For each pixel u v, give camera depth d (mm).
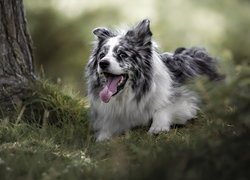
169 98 10078
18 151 7984
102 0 26016
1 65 9867
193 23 25500
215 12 26234
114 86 9508
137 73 9664
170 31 25125
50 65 26156
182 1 25906
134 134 9406
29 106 9930
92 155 8273
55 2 26297
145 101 9875
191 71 10922
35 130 9328
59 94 10516
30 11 26125
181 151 6613
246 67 7664
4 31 9867
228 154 6105
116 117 10047
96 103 10016
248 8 27547
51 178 6699
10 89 9875
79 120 10273
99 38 9984
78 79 24969
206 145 6422
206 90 8008
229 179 5859
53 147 8477
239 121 6668
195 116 10344
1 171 6887
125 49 9570
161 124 9828
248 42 26156
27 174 6855
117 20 25203
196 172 5973
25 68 10156
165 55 10930
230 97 6754
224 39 25719
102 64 9320
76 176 6754
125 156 7395
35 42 26172
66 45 26297
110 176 6586
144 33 9727
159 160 6586
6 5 9836
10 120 9688
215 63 11383
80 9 26078
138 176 6266
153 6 25516
